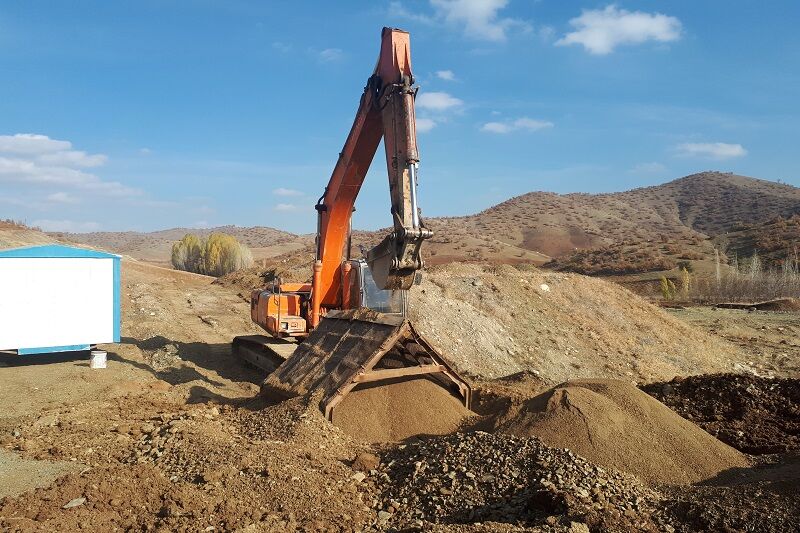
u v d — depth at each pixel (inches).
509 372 676.1
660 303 1692.9
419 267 315.9
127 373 512.1
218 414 377.1
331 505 225.6
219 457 267.0
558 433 271.7
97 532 202.4
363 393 344.8
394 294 495.2
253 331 820.6
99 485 235.6
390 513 224.8
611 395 300.5
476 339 718.5
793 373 804.6
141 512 219.6
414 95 331.6
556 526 181.6
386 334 346.0
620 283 2295.8
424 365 357.1
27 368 520.4
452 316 748.0
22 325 523.8
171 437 305.0
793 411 342.3
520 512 204.5
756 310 1443.2
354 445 305.9
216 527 205.3
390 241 316.5
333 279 510.0
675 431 277.6
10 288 519.5
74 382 468.1
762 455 279.1
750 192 5994.1
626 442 266.8
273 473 248.7
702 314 1332.4
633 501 207.2
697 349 886.4
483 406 372.8
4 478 255.8
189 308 981.8
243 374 565.6
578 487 211.8
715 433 327.3
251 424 335.0
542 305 882.1
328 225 486.6
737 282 1884.8
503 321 798.5
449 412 346.0
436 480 240.2
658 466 255.4
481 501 219.1
